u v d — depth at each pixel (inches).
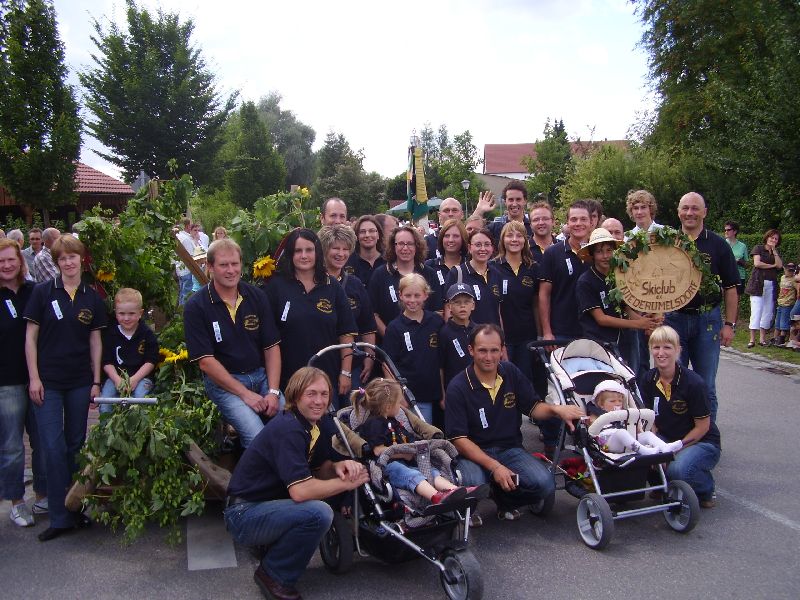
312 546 169.5
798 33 606.9
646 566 189.6
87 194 1127.6
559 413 216.5
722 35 944.9
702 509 226.8
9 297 214.4
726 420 322.3
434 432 198.7
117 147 1430.9
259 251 252.8
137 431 192.5
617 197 962.7
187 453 202.2
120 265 247.3
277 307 223.6
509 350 287.4
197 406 219.6
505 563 192.9
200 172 1477.6
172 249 275.0
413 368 243.6
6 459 214.2
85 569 188.9
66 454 211.5
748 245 687.7
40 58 804.6
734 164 684.7
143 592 177.0
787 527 212.7
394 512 182.4
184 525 216.2
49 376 208.5
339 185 2445.9
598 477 207.5
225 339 205.9
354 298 251.8
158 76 1409.9
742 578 182.2
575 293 271.1
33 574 185.8
